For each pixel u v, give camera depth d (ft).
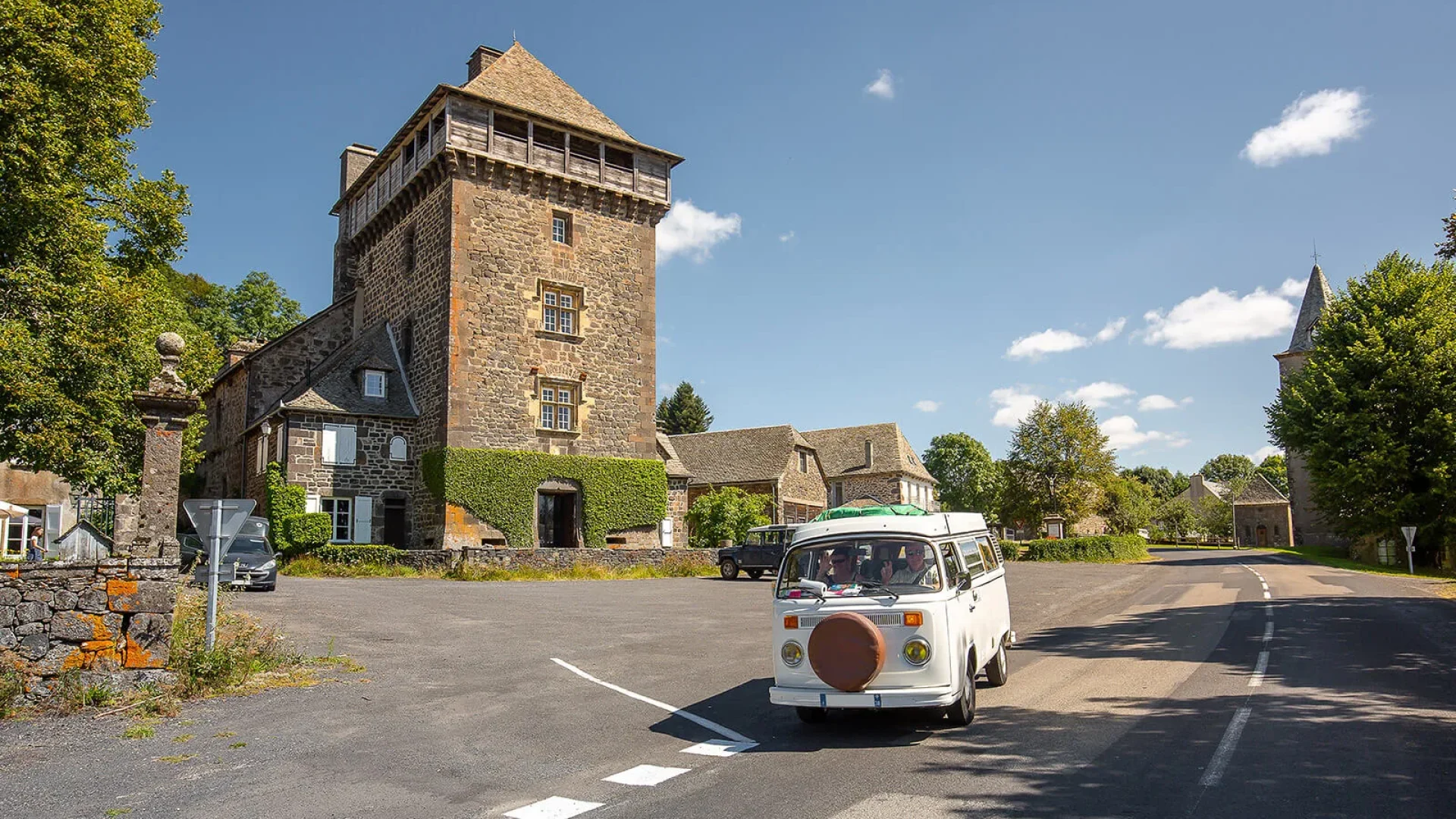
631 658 43.62
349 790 22.62
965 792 20.98
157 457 38.22
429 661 42.70
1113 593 77.20
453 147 105.09
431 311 108.27
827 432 219.00
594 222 116.78
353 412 105.09
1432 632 45.21
